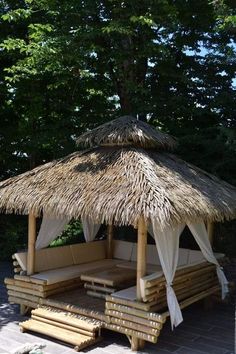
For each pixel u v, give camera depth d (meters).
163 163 6.54
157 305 5.64
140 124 6.90
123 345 5.62
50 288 6.58
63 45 8.72
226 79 10.59
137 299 5.46
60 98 10.99
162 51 9.02
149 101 9.91
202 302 7.38
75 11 9.29
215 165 9.44
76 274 7.11
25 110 11.81
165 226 5.08
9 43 8.93
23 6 10.89
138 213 5.07
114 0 8.76
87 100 11.18
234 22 7.75
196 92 10.60
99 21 9.50
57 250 7.52
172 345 5.67
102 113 10.97
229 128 9.68
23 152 12.18
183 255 7.56
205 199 6.00
